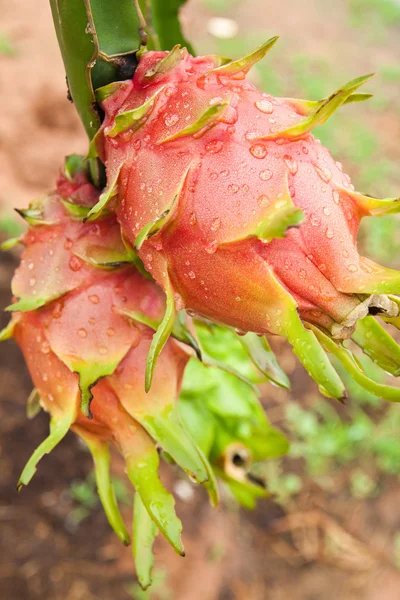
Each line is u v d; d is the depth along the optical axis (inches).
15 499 49.5
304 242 12.9
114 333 15.1
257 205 12.8
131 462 15.3
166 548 50.6
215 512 53.9
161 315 15.2
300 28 106.2
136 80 14.3
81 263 15.3
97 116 14.8
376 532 57.7
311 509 58.1
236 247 12.9
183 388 20.0
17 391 53.6
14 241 16.5
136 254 14.1
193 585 49.9
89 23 14.2
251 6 108.4
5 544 47.4
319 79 94.0
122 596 47.5
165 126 13.5
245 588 52.2
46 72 69.0
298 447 60.8
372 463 61.4
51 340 15.2
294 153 13.1
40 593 46.2
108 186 14.0
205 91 13.6
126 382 15.2
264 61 95.0
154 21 18.2
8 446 51.1
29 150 63.9
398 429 62.8
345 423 63.1
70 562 48.0
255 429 20.6
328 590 54.1
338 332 13.2
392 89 97.9
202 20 101.7
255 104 13.4
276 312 13.0
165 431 15.1
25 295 15.5
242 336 15.3
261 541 55.6
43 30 76.7
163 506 14.8
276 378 15.7
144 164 13.6
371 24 111.5
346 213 13.4
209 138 13.2
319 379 12.7
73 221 15.5
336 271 13.0
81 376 14.8
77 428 16.2
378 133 89.8
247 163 13.0
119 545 49.8
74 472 51.7
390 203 13.2
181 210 13.1
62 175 16.2
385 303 13.3
